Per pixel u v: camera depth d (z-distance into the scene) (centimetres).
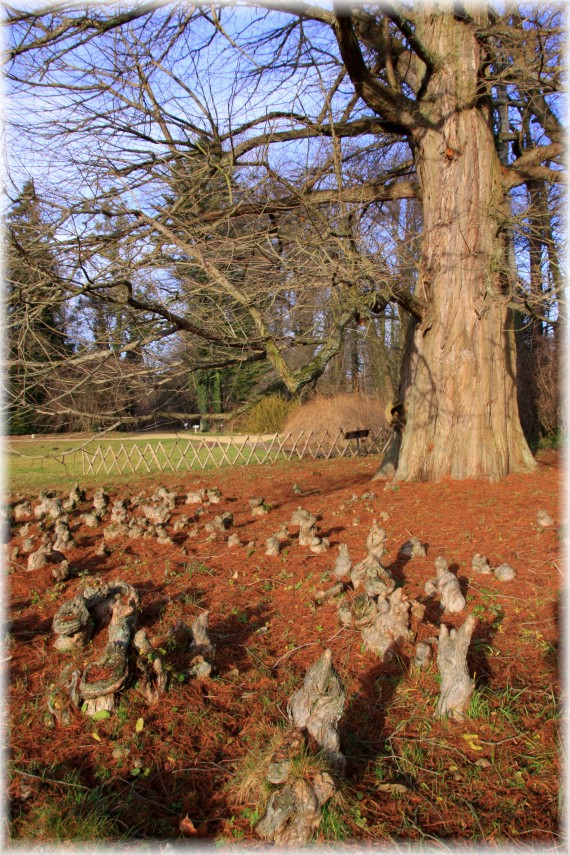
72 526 940
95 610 529
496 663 457
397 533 765
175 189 803
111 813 321
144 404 891
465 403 989
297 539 781
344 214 762
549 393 1684
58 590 644
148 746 376
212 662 462
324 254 689
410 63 1070
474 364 980
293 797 300
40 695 434
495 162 967
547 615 522
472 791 332
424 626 498
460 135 939
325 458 1930
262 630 529
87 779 349
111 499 1209
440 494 932
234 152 860
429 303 996
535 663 453
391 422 1075
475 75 918
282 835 293
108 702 406
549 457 1308
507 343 1020
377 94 872
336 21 704
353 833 297
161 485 1374
